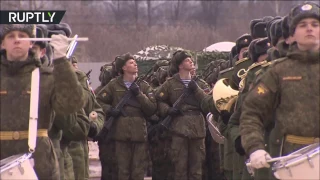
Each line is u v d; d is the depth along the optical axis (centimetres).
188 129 2634
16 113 1348
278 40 1636
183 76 2711
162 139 2759
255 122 1329
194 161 2661
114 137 2683
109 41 8631
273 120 1363
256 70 1614
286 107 1312
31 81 1356
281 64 1326
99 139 2684
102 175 2742
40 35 1561
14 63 1357
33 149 1331
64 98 1351
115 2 9956
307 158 1258
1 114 1350
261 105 1330
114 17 9775
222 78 1961
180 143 2648
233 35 10031
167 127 2669
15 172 1295
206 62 4084
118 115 2688
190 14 10600
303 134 1295
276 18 1870
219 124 1933
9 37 1365
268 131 1395
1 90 1356
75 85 1355
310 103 1294
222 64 2995
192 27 9600
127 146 2692
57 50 1348
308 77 1299
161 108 2692
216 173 2816
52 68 1399
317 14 1306
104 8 9819
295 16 1316
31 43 1393
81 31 8900
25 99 1353
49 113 1377
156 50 4175
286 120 1308
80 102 1365
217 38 9019
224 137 1947
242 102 1479
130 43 8600
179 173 2656
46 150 1366
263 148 1305
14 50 1357
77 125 1833
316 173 1259
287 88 1310
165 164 2769
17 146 1346
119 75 2741
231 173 1970
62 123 1538
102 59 8338
